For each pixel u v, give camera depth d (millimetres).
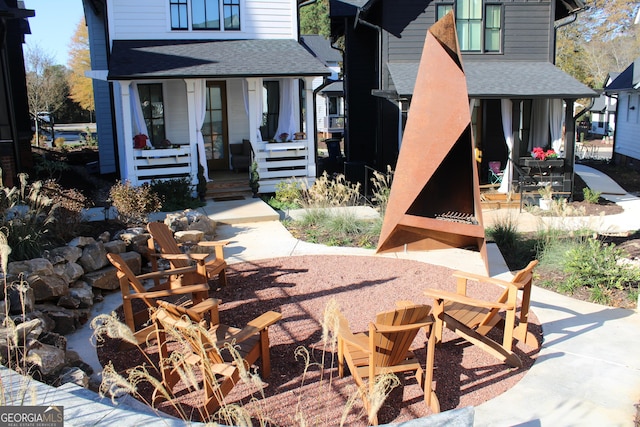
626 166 23703
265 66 14508
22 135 17422
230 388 4793
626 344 6133
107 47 15719
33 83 36250
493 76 15609
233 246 10148
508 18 16688
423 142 8250
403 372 5434
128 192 10484
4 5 12977
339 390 5102
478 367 5602
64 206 9125
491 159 17141
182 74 13547
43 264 6730
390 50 16625
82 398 4066
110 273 7754
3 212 7668
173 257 7207
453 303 6324
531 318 6875
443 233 8992
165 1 15734
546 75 15812
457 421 3637
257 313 6965
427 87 8180
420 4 16484
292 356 5785
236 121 16562
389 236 8773
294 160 15172
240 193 14547
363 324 6566
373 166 19531
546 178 14750
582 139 34875
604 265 8086
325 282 8133
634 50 43938
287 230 11297
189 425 3662
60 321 6371
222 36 16297
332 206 12312
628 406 4906
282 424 4574
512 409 4840
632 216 13383
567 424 4621
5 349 4781
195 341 4512
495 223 11164
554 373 5488
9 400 4020
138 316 6480
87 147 28562
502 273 8648
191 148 14258
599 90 14609
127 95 13633
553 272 8617
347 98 20234
